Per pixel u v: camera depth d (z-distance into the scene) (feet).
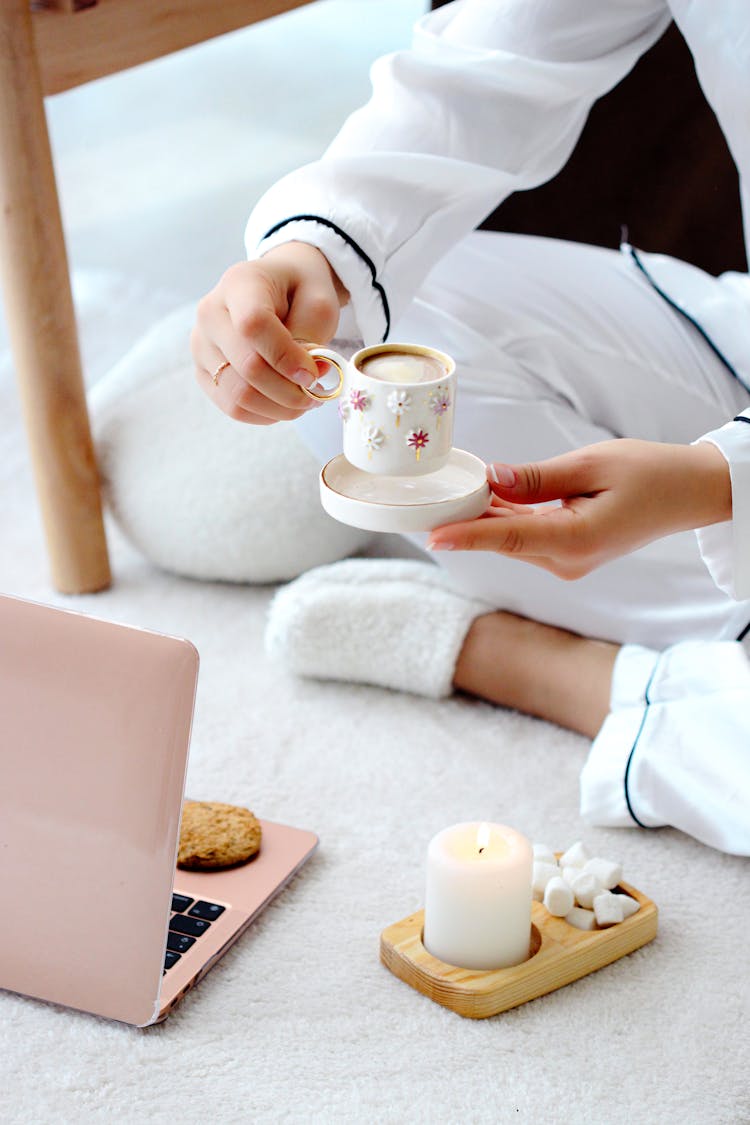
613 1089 3.34
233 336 3.33
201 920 3.76
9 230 5.15
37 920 3.43
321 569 5.13
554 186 7.16
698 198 7.14
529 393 4.58
